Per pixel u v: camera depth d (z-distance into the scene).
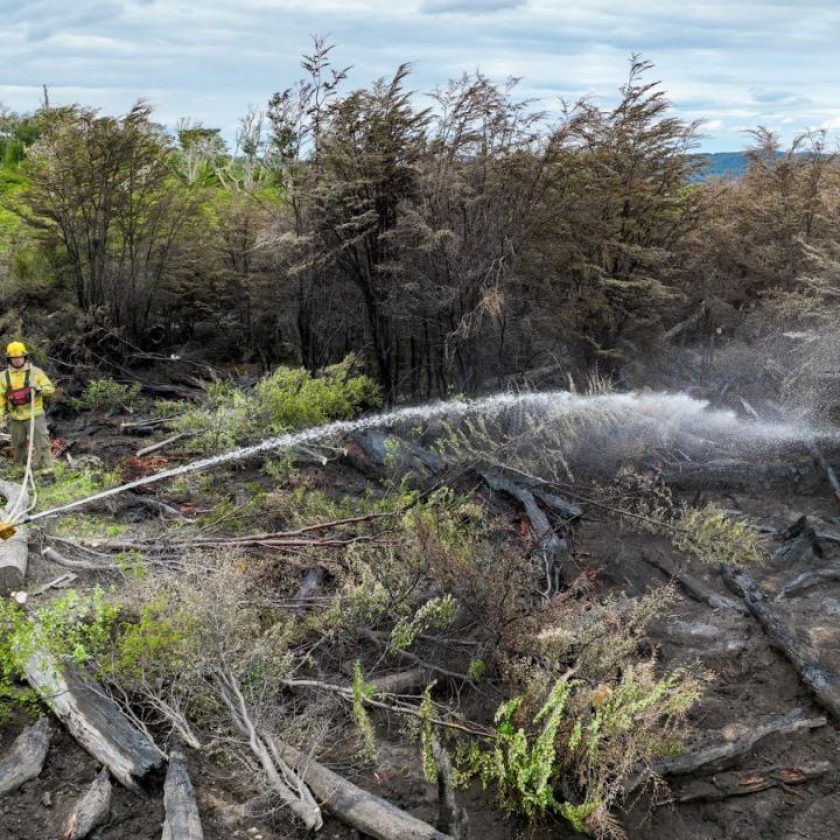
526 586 6.16
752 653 6.18
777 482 9.39
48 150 14.23
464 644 5.84
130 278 15.39
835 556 7.71
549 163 10.41
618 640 5.20
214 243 15.49
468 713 5.30
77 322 14.41
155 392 13.71
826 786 4.85
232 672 4.86
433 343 11.50
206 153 21.72
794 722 5.29
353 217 10.88
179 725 4.72
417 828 4.15
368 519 6.98
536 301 11.02
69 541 6.43
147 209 15.46
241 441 10.09
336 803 4.33
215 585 5.16
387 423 10.34
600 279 10.55
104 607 5.17
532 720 4.74
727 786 4.82
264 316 15.40
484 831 4.46
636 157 10.79
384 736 5.13
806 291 10.75
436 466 9.03
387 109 11.07
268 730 4.69
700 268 12.34
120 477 9.09
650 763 4.67
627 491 8.71
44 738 4.58
